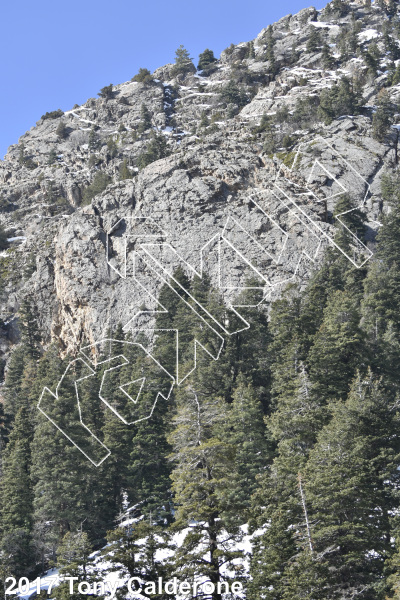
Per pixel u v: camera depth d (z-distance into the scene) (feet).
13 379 328.08
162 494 193.57
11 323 416.05
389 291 251.39
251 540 126.52
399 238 307.37
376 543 123.65
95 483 202.28
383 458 142.51
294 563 117.19
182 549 124.26
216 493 128.57
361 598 117.39
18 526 195.00
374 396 151.94
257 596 118.73
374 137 407.85
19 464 207.92
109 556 130.72
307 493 126.52
